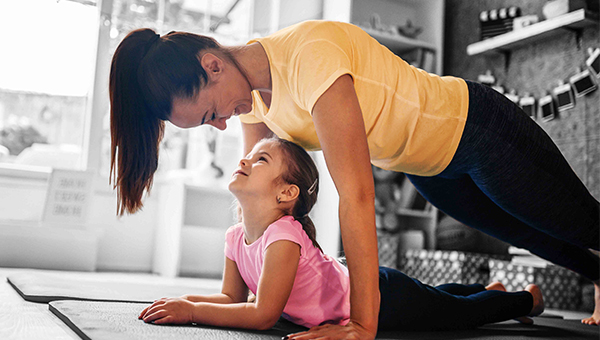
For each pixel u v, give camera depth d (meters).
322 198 3.38
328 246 3.25
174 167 3.76
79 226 2.95
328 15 3.64
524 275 2.60
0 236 2.71
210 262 3.35
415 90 1.13
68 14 3.23
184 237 3.26
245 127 1.33
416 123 1.13
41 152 3.32
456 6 3.64
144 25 3.40
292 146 1.15
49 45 3.22
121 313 1.07
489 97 1.20
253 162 1.12
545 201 1.26
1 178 3.02
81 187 2.98
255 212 1.10
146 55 0.99
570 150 2.85
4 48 3.15
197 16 3.59
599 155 2.70
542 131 1.26
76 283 1.82
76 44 3.27
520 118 1.22
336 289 1.14
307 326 1.16
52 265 2.83
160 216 3.38
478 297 1.29
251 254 1.10
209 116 1.05
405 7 3.82
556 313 2.25
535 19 3.06
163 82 0.97
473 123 1.17
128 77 1.00
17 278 1.75
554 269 2.58
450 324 1.22
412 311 1.16
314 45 0.98
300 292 1.10
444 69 3.68
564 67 2.92
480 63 3.40
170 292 1.85
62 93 3.28
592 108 2.76
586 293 2.54
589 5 2.77
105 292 1.57
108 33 3.29
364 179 0.90
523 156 1.21
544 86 3.02
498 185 1.24
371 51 1.09
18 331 0.89
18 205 3.05
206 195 3.58
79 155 3.37
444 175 1.31
